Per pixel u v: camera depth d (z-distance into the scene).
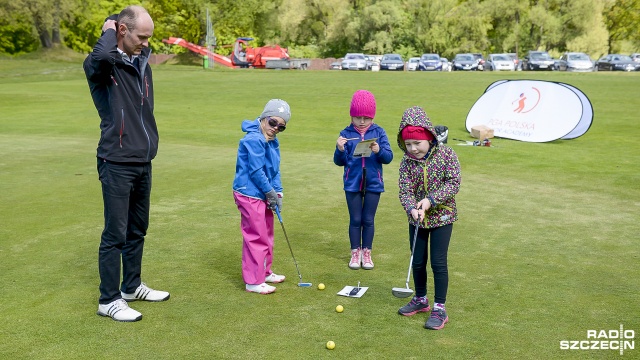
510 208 7.88
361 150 5.36
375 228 6.97
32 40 56.97
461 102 22.19
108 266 4.45
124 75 4.42
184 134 14.96
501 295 4.92
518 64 46.59
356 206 5.59
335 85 29.00
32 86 29.19
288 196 8.42
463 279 5.29
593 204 8.13
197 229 6.78
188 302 4.77
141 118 4.52
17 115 18.88
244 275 5.00
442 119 18.00
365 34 70.94
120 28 4.35
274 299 4.85
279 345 4.02
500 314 4.55
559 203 8.18
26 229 6.71
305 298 4.88
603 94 24.44
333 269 5.60
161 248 6.11
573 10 66.94
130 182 4.48
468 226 7.02
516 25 68.62
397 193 8.80
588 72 38.06
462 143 13.80
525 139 14.41
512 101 15.05
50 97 24.19
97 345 4.02
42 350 3.94
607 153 12.62
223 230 6.75
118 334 4.19
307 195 8.48
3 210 7.51
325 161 11.27
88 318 4.46
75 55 54.44
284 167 10.62
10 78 34.44
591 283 5.21
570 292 5.00
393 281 5.30
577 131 14.70
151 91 4.64
